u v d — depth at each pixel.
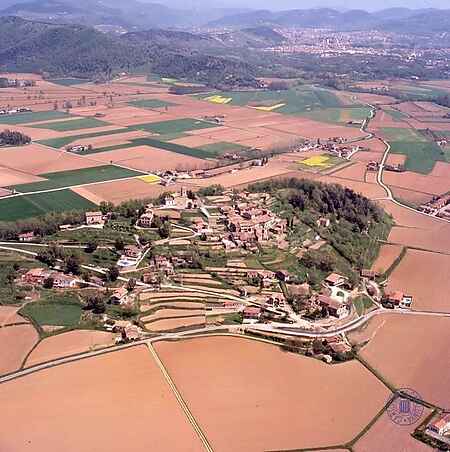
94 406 154.25
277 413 154.75
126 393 159.88
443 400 163.38
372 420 153.62
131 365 172.38
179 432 146.12
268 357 179.38
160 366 172.50
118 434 144.62
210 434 146.00
